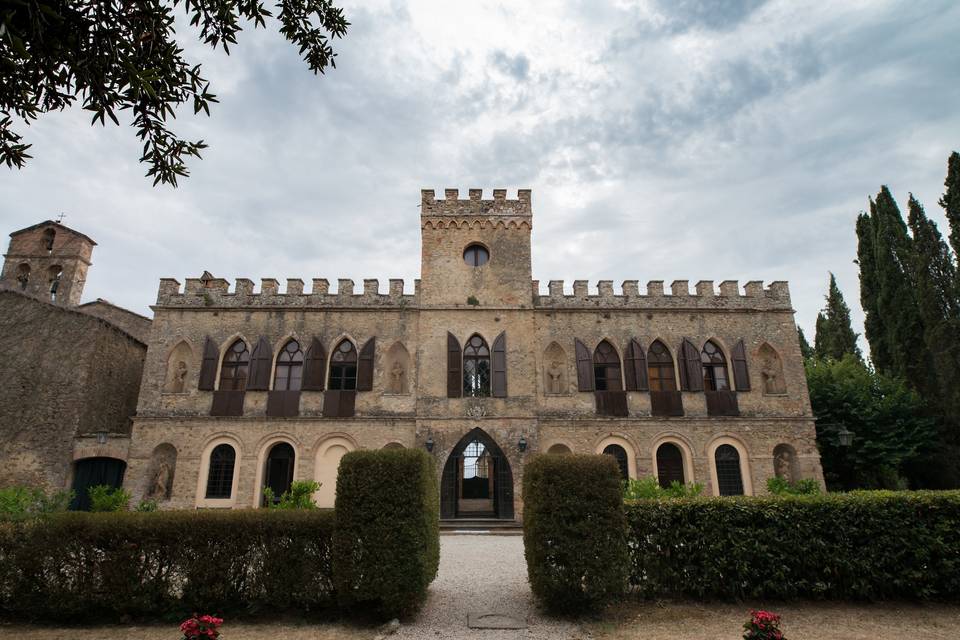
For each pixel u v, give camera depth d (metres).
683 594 12.95
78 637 10.84
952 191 33.72
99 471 31.42
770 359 35.00
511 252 35.69
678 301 35.09
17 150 8.80
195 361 33.28
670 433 32.78
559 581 11.74
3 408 31.00
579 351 33.94
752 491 32.09
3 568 11.76
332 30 11.30
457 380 32.97
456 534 27.27
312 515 12.34
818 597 12.81
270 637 10.77
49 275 40.06
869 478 34.41
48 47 7.43
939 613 12.08
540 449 32.19
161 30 8.98
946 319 33.62
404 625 11.56
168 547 11.95
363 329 34.16
